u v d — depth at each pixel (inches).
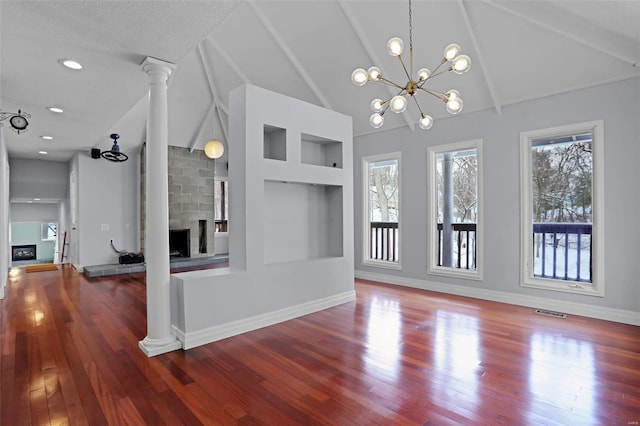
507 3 136.4
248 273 137.1
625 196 143.7
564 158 167.5
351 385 92.7
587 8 124.0
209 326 124.6
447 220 218.4
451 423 76.1
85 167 270.8
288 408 82.0
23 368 102.6
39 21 89.7
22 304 173.5
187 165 300.4
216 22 92.3
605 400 85.1
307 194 177.8
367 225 242.2
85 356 111.2
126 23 91.8
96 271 247.8
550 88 159.5
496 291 180.5
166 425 75.3
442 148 199.9
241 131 139.7
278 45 192.7
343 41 179.3
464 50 160.4
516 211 173.6
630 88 141.6
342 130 181.2
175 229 293.4
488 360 108.0
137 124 255.3
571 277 166.4
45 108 159.9
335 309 165.9
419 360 108.2
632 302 142.6
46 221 414.3
